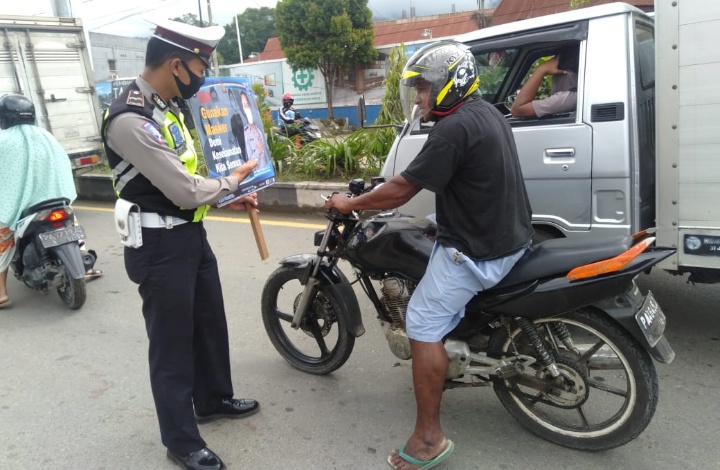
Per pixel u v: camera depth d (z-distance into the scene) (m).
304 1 27.95
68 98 8.67
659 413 2.91
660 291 4.31
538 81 3.66
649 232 2.50
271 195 7.41
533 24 3.57
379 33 35.06
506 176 2.30
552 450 2.68
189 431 2.61
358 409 3.10
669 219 3.14
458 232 2.36
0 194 4.43
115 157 2.38
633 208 3.31
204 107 2.55
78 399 3.31
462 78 2.29
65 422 3.08
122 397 3.31
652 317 2.38
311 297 3.25
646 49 3.53
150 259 2.44
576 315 2.46
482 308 2.54
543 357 2.52
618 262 2.25
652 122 3.57
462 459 2.65
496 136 2.27
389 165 4.15
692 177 3.03
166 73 2.35
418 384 2.50
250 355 3.75
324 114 31.00
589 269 2.31
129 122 2.25
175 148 2.43
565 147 3.43
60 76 8.55
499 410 3.02
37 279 4.61
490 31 3.75
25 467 2.73
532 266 2.45
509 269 2.44
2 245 4.57
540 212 3.60
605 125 3.31
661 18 2.95
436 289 2.42
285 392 3.29
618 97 3.26
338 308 3.20
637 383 2.40
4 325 4.43
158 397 2.57
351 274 5.07
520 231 2.41
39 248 4.62
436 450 2.51
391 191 2.38
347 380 3.40
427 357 2.46
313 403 3.17
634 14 3.37
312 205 7.20
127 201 2.42
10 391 3.42
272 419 3.04
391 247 2.77
